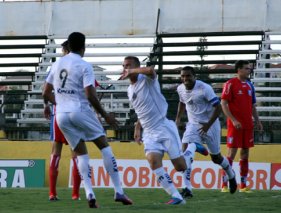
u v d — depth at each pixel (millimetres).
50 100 22562
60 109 20656
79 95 20625
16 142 43719
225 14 60125
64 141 24500
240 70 29516
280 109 53062
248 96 29531
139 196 26438
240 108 29469
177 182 38406
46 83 22344
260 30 59312
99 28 62000
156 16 61375
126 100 56000
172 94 54812
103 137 21016
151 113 21891
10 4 63188
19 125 56562
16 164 40031
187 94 27297
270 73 56906
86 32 62062
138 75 21953
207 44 59250
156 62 58750
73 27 62312
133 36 61094
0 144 43844
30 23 62875
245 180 29859
